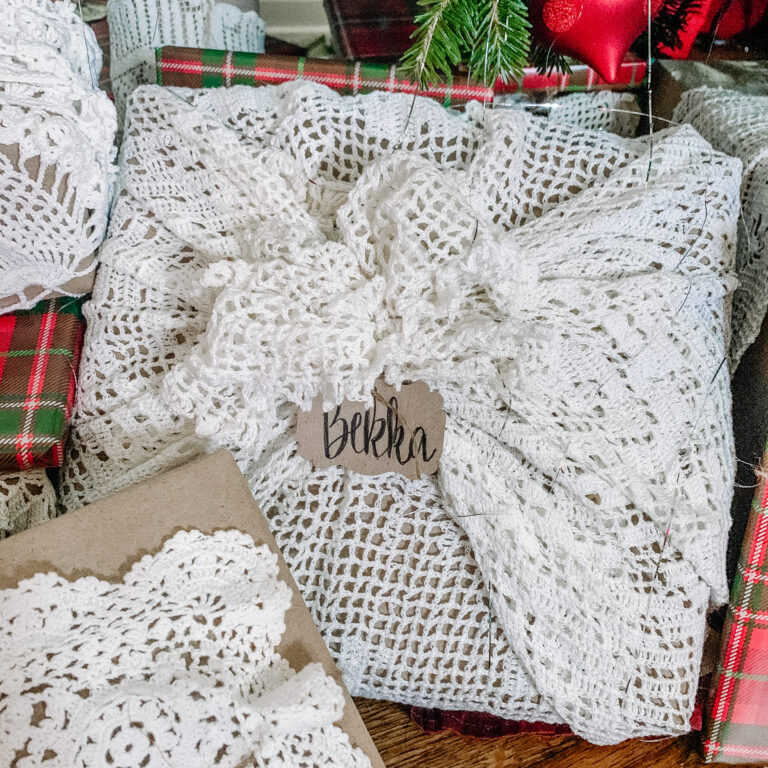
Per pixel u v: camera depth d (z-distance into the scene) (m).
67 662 0.40
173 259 0.59
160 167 0.58
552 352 0.49
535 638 0.55
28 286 0.57
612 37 0.53
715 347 0.56
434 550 0.57
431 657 0.57
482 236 0.48
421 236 0.49
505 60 0.52
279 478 0.57
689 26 0.68
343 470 0.58
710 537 0.53
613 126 0.75
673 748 0.63
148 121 0.58
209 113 0.57
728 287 0.56
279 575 0.48
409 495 0.58
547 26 0.54
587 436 0.53
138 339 0.59
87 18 0.88
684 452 0.54
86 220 0.55
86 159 0.51
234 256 0.57
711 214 0.55
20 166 0.49
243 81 0.64
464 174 0.56
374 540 0.57
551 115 0.73
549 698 0.56
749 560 0.55
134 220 0.59
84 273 0.58
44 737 0.38
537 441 0.54
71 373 0.58
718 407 0.56
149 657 0.42
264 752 0.41
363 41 0.81
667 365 0.54
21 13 0.52
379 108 0.58
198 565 0.46
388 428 0.55
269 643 0.45
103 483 0.57
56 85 0.50
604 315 0.52
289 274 0.51
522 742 0.63
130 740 0.39
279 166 0.55
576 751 0.63
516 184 0.57
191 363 0.52
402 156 0.52
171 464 0.57
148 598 0.44
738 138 0.60
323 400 0.53
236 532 0.47
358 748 0.45
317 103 0.57
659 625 0.54
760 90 0.66
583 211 0.55
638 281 0.53
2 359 0.57
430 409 0.55
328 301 0.51
